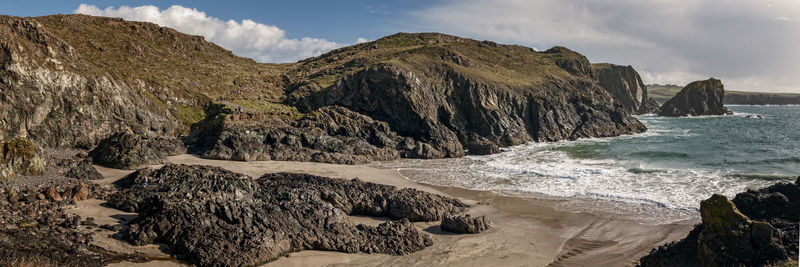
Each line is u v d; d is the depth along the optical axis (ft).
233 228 76.33
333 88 252.01
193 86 274.98
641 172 149.79
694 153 187.62
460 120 250.16
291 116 227.20
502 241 87.92
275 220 81.20
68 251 67.51
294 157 177.68
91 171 121.70
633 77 490.90
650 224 98.58
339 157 179.32
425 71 262.47
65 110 175.01
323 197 100.17
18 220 75.56
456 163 183.52
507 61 346.95
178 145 182.39
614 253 82.74
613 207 111.75
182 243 72.54
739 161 165.27
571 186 133.90
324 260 75.20
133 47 305.73
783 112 570.87
